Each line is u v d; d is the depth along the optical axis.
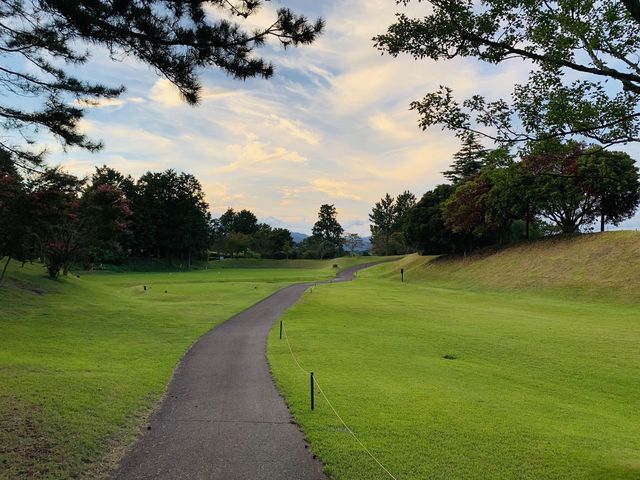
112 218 35.22
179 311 26.44
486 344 18.55
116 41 6.72
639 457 7.54
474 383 12.47
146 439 7.45
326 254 132.75
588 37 6.76
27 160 13.34
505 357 16.42
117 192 35.34
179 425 8.12
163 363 13.34
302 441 7.44
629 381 13.62
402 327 22.53
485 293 43.53
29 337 15.92
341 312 28.31
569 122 6.95
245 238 129.38
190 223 98.31
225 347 16.14
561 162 7.87
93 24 6.43
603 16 6.75
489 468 6.71
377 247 132.12
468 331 21.66
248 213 158.38
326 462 6.63
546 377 13.88
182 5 6.62
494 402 10.51
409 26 7.24
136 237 89.38
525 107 7.31
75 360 13.05
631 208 48.59
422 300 36.75
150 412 8.84
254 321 23.50
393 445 7.37
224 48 6.79
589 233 48.91
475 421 8.84
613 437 8.68
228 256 133.12
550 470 6.75
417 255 81.75
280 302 33.53
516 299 37.84
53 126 11.16
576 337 20.42
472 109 7.51
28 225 20.47
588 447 7.86
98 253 68.94
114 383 10.43
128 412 8.61
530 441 7.91
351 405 9.42
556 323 24.86
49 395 9.01
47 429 7.38
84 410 8.41
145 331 19.22
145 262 92.25
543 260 47.59
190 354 14.85
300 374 12.12
